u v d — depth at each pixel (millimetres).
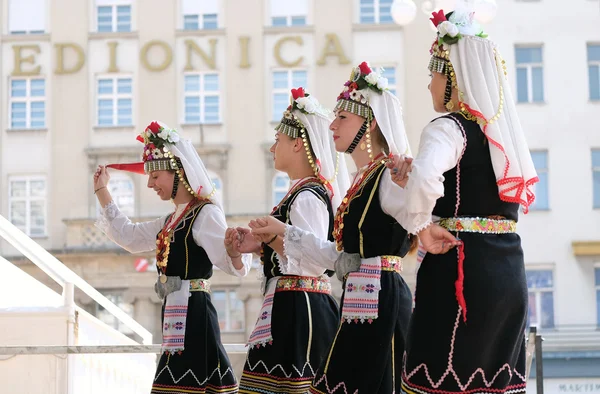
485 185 3324
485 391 3287
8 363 6027
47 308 6117
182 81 25719
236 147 25406
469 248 3287
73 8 25953
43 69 25875
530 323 24797
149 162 4742
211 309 4691
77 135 25688
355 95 3959
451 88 3475
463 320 3250
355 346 3705
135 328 7602
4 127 25766
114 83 25812
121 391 7324
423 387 3279
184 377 4527
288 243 3943
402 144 3936
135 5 25969
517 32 25609
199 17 25906
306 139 4352
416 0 25266
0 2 25875
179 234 4637
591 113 25375
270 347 4195
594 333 24500
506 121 3406
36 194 25656
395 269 3787
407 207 3225
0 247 24891
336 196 4398
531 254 25031
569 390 24250
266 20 25719
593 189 25188
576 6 25547
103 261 25047
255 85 25578
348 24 25469
